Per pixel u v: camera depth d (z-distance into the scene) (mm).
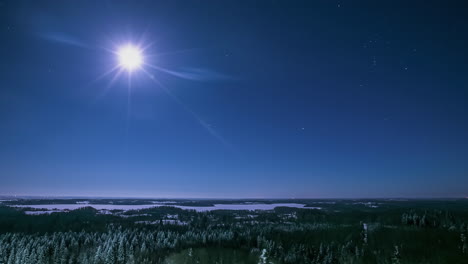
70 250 135875
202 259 128750
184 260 127750
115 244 136000
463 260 127375
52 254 129500
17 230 174375
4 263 121812
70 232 168625
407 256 134750
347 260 135875
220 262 124938
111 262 123438
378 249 145500
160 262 128125
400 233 166750
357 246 151250
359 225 196625
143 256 134375
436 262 126812
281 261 132250
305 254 143500
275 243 155250
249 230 183750
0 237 148875
